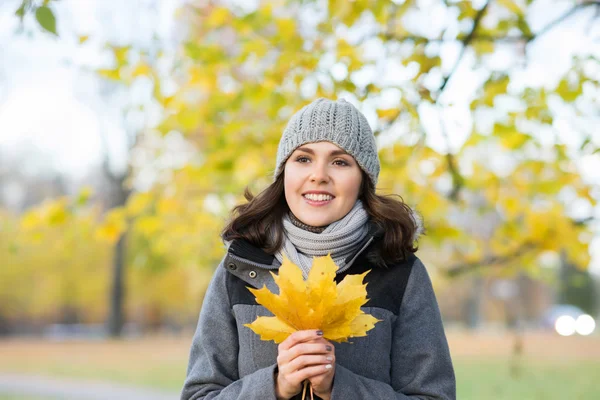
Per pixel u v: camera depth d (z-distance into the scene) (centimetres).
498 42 432
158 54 487
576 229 518
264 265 216
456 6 408
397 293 217
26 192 3462
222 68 486
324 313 177
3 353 2053
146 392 1105
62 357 1878
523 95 455
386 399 195
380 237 224
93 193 512
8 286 3084
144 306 3628
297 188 218
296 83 455
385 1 420
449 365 215
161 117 530
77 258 2928
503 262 550
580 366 1227
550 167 512
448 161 478
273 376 193
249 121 506
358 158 218
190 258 626
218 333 221
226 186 540
